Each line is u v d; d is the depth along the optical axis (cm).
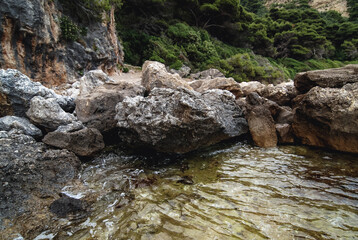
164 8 2788
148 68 930
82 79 866
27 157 490
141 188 467
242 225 355
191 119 570
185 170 552
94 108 699
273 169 551
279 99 911
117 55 1938
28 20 1058
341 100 622
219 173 535
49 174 477
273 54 4228
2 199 384
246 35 3734
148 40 2530
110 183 486
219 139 732
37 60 1145
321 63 4566
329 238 327
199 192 452
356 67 689
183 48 2697
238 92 1057
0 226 337
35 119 614
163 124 560
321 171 531
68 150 568
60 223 361
